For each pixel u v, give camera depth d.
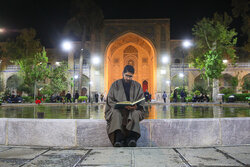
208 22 26.48
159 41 38.06
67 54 41.25
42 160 2.59
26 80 30.50
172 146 3.45
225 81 38.44
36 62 29.44
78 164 2.42
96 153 2.90
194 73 37.78
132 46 45.22
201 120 3.51
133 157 2.69
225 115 8.98
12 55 32.16
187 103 24.28
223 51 26.12
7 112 11.41
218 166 2.33
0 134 3.64
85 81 39.72
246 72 36.59
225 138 3.49
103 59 37.75
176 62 40.88
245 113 10.02
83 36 30.80
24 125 3.57
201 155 2.77
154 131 3.49
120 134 3.31
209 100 26.89
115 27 38.19
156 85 37.53
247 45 25.45
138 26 38.25
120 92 3.34
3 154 2.90
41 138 3.51
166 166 2.34
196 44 27.72
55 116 8.97
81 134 3.46
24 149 3.21
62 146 3.44
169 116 8.81
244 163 2.42
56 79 30.27
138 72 44.62
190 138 3.47
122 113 3.34
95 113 10.74
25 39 32.44
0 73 38.03
